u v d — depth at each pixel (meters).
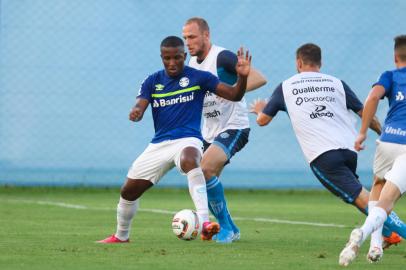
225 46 56.12
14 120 56.47
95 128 56.62
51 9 56.53
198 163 26.16
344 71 55.97
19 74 56.53
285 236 31.08
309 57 28.17
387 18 55.78
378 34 55.81
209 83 26.61
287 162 56.03
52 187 56.81
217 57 30.00
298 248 26.72
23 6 56.62
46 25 56.66
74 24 56.56
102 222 36.22
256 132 55.94
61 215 39.78
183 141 26.47
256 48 56.09
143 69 56.47
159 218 38.72
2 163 56.47
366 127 23.61
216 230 25.36
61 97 56.59
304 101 27.41
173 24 56.31
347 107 27.66
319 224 36.69
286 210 44.91
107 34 56.47
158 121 27.00
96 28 56.53
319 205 48.66
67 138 56.66
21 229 32.59
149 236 30.22
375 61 55.94
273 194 56.78
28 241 28.03
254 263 22.61
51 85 56.50
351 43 55.94
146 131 56.38
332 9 55.84
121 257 23.61
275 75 56.09
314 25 56.09
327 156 26.86
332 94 27.53
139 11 56.34
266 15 56.16
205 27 30.14
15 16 56.66
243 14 56.00
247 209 45.44
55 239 28.78
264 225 36.09
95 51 56.50
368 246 27.70
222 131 29.94
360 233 21.31
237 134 29.77
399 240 26.20
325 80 27.75
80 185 56.81
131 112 26.44
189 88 26.67
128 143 56.59
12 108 56.50
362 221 38.47
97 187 56.88
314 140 27.09
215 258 23.62
